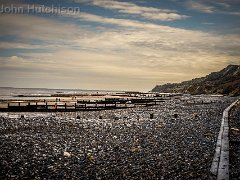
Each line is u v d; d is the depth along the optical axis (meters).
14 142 17.84
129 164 12.52
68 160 13.31
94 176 10.69
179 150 15.59
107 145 17.38
